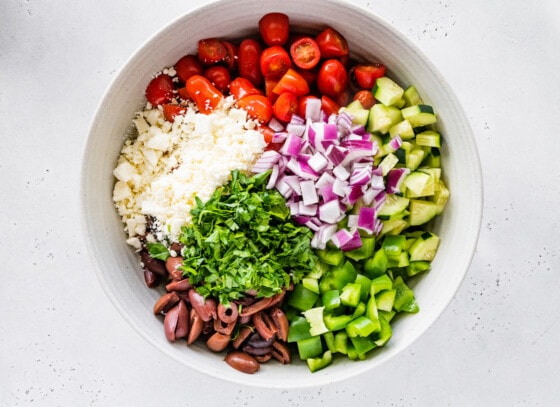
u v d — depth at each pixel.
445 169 0.52
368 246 0.50
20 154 0.57
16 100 0.57
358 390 0.59
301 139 0.50
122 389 0.58
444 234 0.52
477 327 0.59
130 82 0.50
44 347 0.58
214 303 0.48
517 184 0.58
